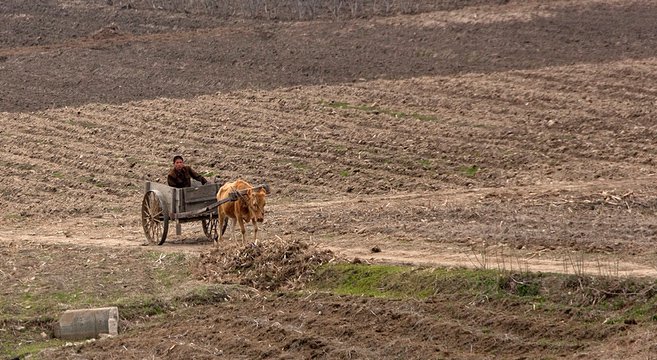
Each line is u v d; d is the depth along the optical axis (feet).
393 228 144.15
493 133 209.15
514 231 135.54
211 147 216.95
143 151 218.79
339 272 122.62
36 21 337.11
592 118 212.02
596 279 104.58
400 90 245.04
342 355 97.35
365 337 101.60
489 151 198.29
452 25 298.56
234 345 103.30
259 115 235.20
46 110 254.47
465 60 267.80
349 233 146.20
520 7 309.83
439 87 245.24
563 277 106.52
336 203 174.70
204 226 153.99
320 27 307.58
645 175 176.96
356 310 108.99
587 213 148.97
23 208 191.11
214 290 122.62
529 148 199.21
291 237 145.07
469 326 101.04
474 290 109.29
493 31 290.56
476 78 250.16
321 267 125.18
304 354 99.30
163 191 150.51
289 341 101.91
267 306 115.75
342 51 283.79
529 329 98.58
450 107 229.66
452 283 111.75
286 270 126.00
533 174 184.24
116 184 200.85
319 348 100.07
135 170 207.10
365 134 214.69
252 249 130.72
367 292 116.88
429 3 325.42
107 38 315.37
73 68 288.51
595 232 132.16
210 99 251.80
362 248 135.85
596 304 102.01
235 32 308.40
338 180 190.90
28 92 271.08
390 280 117.29
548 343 95.20
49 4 353.72
